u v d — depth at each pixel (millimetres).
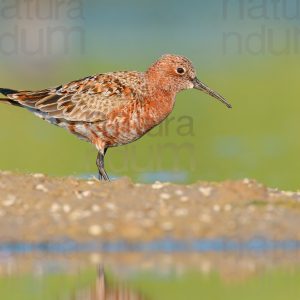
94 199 15258
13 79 34594
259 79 33469
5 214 14742
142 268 13469
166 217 14695
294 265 13570
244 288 12789
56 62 35812
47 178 16094
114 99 17703
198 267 13508
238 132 27125
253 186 15781
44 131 27141
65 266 13523
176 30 40781
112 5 41500
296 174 22031
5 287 12906
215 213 14867
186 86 18438
